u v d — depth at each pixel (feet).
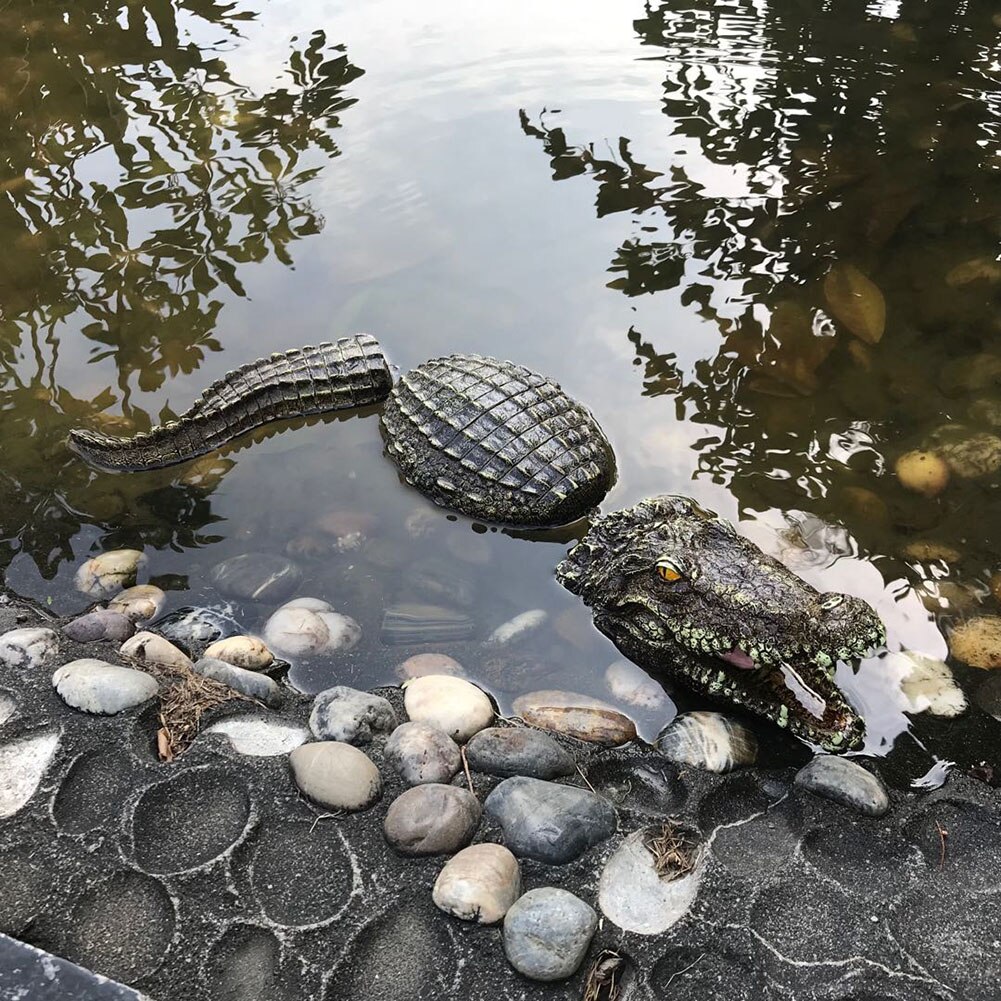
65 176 5.27
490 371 3.92
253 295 4.59
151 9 6.99
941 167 5.02
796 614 2.79
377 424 4.19
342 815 2.60
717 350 4.13
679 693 3.05
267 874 2.47
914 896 2.41
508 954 2.28
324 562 3.50
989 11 6.53
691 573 2.96
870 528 3.37
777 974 2.27
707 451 3.71
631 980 2.26
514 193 5.15
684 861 2.47
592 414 3.91
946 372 3.91
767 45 6.32
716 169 5.16
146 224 4.97
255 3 7.16
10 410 4.05
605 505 3.63
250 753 2.77
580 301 4.45
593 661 3.16
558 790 2.59
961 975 2.26
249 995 2.23
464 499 3.67
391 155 5.48
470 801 2.56
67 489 3.76
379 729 2.83
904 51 6.11
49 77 6.14
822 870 2.47
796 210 4.82
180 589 3.37
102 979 2.16
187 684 2.92
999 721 2.82
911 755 2.76
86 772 2.69
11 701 2.88
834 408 3.83
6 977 2.15
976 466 3.54
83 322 4.45
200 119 5.76
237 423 4.05
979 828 2.57
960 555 3.26
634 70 6.17
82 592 3.35
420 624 3.26
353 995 2.25
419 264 4.74
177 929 2.34
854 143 5.24
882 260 4.46
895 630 3.05
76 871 2.44
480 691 2.96
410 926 2.36
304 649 3.15
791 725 2.82
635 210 4.94
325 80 6.18
